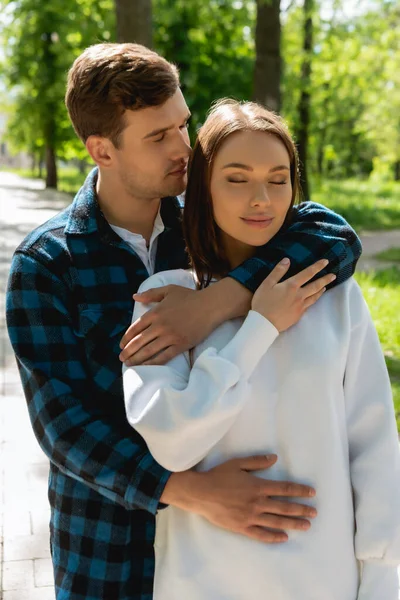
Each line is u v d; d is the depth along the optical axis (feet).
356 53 64.54
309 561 4.88
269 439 4.96
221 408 4.48
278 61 34.65
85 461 5.21
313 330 4.98
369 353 5.30
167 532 5.28
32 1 88.48
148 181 5.82
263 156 4.88
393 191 105.09
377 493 5.05
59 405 5.38
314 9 56.95
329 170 162.91
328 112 94.17
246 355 4.72
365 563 5.10
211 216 5.25
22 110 97.25
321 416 4.88
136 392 4.80
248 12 54.60
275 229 5.09
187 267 6.28
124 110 5.63
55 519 5.90
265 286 4.95
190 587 5.01
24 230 49.39
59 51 80.28
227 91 56.49
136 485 5.02
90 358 5.67
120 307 5.81
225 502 4.80
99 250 5.90
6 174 181.57
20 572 10.41
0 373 18.70
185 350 5.02
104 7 54.08
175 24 55.06
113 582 5.64
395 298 26.37
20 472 13.39
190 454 4.63
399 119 103.91
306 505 4.91
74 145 99.40
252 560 4.88
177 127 5.78
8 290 5.77
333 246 5.24
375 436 5.17
